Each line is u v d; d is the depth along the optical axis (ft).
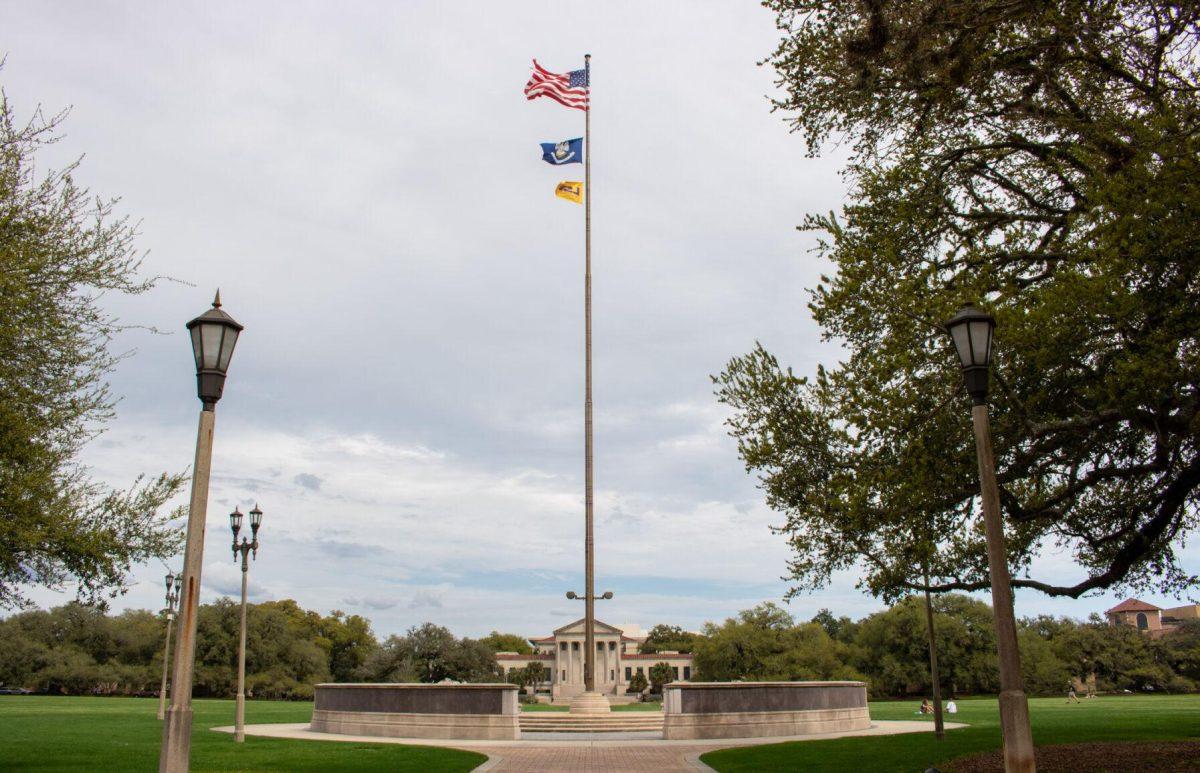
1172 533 55.06
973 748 60.49
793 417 55.57
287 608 382.22
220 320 34.58
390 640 279.69
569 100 130.31
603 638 395.14
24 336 48.03
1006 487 52.21
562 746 77.51
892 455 50.55
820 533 55.21
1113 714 108.17
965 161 56.95
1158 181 39.68
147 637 289.94
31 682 268.62
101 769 52.06
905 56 48.65
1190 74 46.03
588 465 115.34
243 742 77.97
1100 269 42.75
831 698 94.73
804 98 55.36
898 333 51.06
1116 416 44.45
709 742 81.97
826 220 58.54
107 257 51.96
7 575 48.85
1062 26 44.52
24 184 50.37
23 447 44.78
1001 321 44.27
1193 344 41.70
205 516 32.96
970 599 256.11
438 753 68.28
